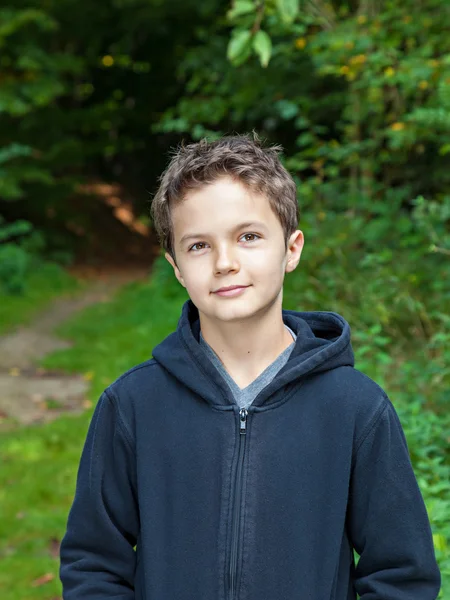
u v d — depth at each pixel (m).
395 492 1.33
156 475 1.38
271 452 1.35
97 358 8.46
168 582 1.34
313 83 8.67
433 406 3.94
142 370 1.46
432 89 6.20
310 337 1.43
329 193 7.43
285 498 1.33
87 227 19.67
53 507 4.59
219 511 1.34
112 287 15.69
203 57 9.97
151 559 1.34
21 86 16.33
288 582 1.30
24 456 5.45
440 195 5.80
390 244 6.41
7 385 7.75
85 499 1.44
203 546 1.33
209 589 1.32
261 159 1.38
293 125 12.45
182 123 8.41
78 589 1.41
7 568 3.84
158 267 11.61
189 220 1.34
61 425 6.18
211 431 1.37
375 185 7.09
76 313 12.35
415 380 4.18
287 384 1.38
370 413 1.35
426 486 2.60
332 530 1.31
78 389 7.58
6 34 15.86
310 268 6.45
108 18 18.09
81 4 17.19
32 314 12.21
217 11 14.24
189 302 1.53
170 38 19.02
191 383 1.39
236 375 1.41
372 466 1.34
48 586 3.66
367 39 6.34
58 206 18.91
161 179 1.45
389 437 1.34
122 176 23.56
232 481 1.34
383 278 5.34
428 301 5.25
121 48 18.69
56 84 16.61
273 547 1.32
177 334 1.46
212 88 9.02
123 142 19.97
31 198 18.36
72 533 1.45
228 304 1.33
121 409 1.43
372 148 7.25
